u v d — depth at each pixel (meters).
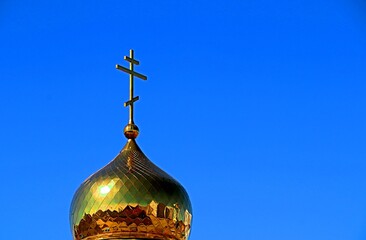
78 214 78.56
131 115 81.44
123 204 77.44
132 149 80.00
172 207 78.12
